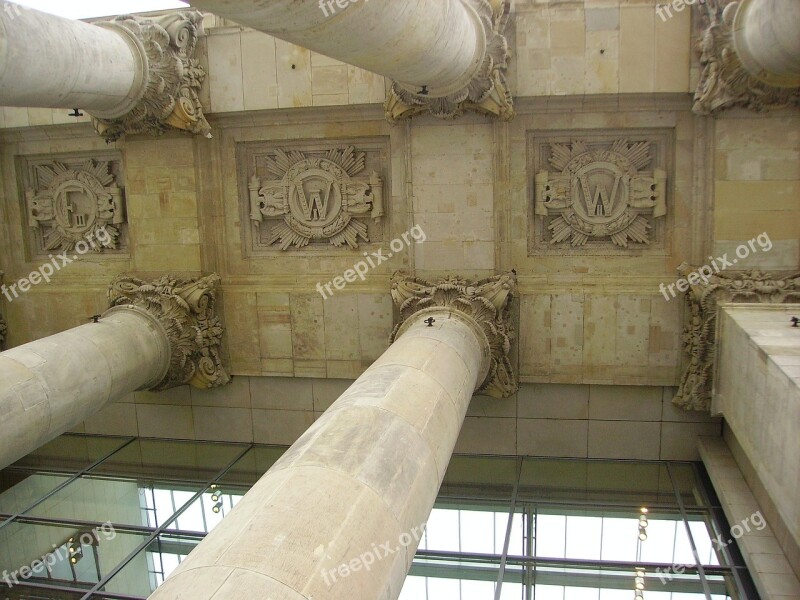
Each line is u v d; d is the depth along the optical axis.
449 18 11.18
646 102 16.06
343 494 6.96
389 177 17.58
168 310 17.28
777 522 12.89
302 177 17.86
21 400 12.01
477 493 16.50
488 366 15.58
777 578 11.90
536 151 16.97
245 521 6.47
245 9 7.86
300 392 18.47
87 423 19.81
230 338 18.45
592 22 15.71
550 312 16.78
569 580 12.98
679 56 15.52
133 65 15.29
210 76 17.30
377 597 6.41
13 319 19.56
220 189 18.16
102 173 18.95
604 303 16.58
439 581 13.23
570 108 16.33
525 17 15.84
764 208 15.78
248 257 18.52
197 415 19.09
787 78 14.17
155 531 15.24
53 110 18.20
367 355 17.78
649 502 15.59
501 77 15.38
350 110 17.11
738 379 13.67
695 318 15.88
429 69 12.15
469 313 15.84
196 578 5.70
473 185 16.67
